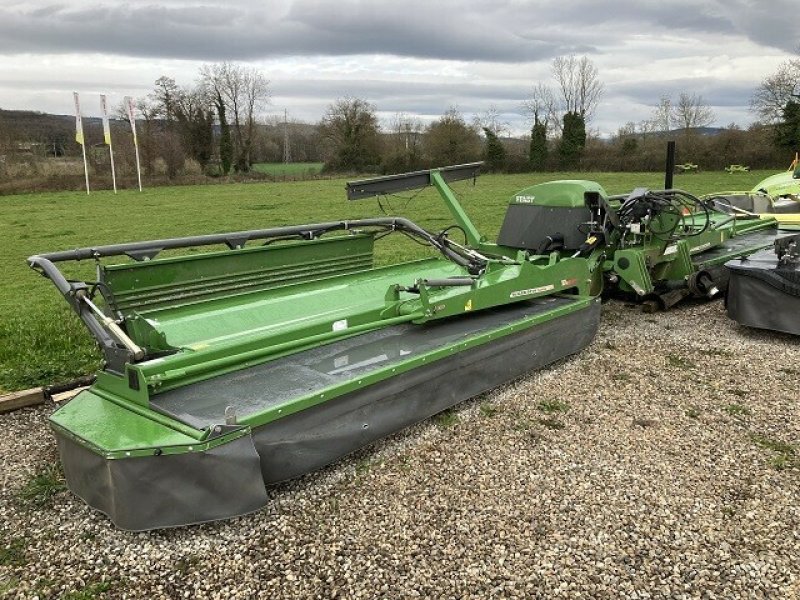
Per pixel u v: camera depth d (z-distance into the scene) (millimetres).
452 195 6926
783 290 6273
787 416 4770
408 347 4703
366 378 4031
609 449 4320
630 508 3645
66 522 3584
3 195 33219
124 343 3654
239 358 3945
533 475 4008
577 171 39938
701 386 5367
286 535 3453
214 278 5082
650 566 3170
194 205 25984
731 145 39031
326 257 5867
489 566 3189
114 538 3434
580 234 6516
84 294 4047
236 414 3551
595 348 6340
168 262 4773
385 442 4449
